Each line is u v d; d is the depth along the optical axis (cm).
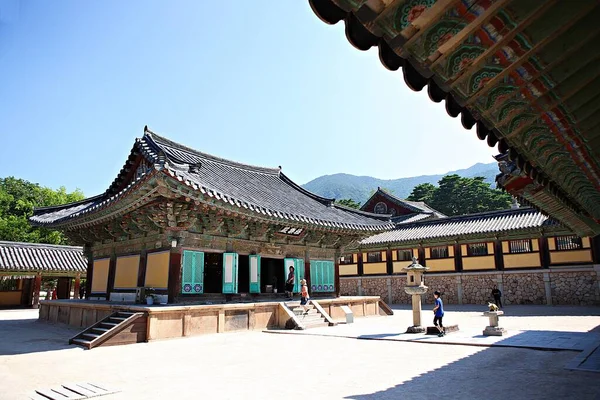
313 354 1197
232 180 2203
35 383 864
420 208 4806
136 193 1543
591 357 1030
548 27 292
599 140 500
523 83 355
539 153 528
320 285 2369
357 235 2464
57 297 3516
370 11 254
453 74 324
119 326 1397
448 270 3509
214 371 968
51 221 2230
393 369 966
